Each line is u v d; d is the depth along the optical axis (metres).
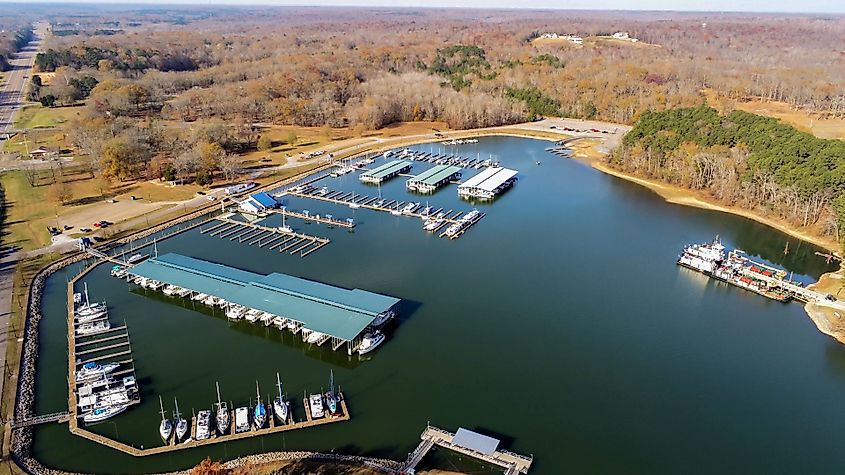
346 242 166.25
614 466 86.31
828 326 124.94
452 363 109.88
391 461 86.00
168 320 123.62
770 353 115.88
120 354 111.12
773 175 186.38
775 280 141.62
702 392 103.50
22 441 88.62
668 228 181.00
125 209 183.12
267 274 143.25
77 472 83.38
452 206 199.62
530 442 90.69
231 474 78.75
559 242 169.00
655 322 126.06
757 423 96.12
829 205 170.88
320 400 97.69
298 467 84.38
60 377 104.25
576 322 125.06
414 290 137.50
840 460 88.75
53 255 150.25
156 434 91.19
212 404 97.88
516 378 105.88
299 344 116.00
